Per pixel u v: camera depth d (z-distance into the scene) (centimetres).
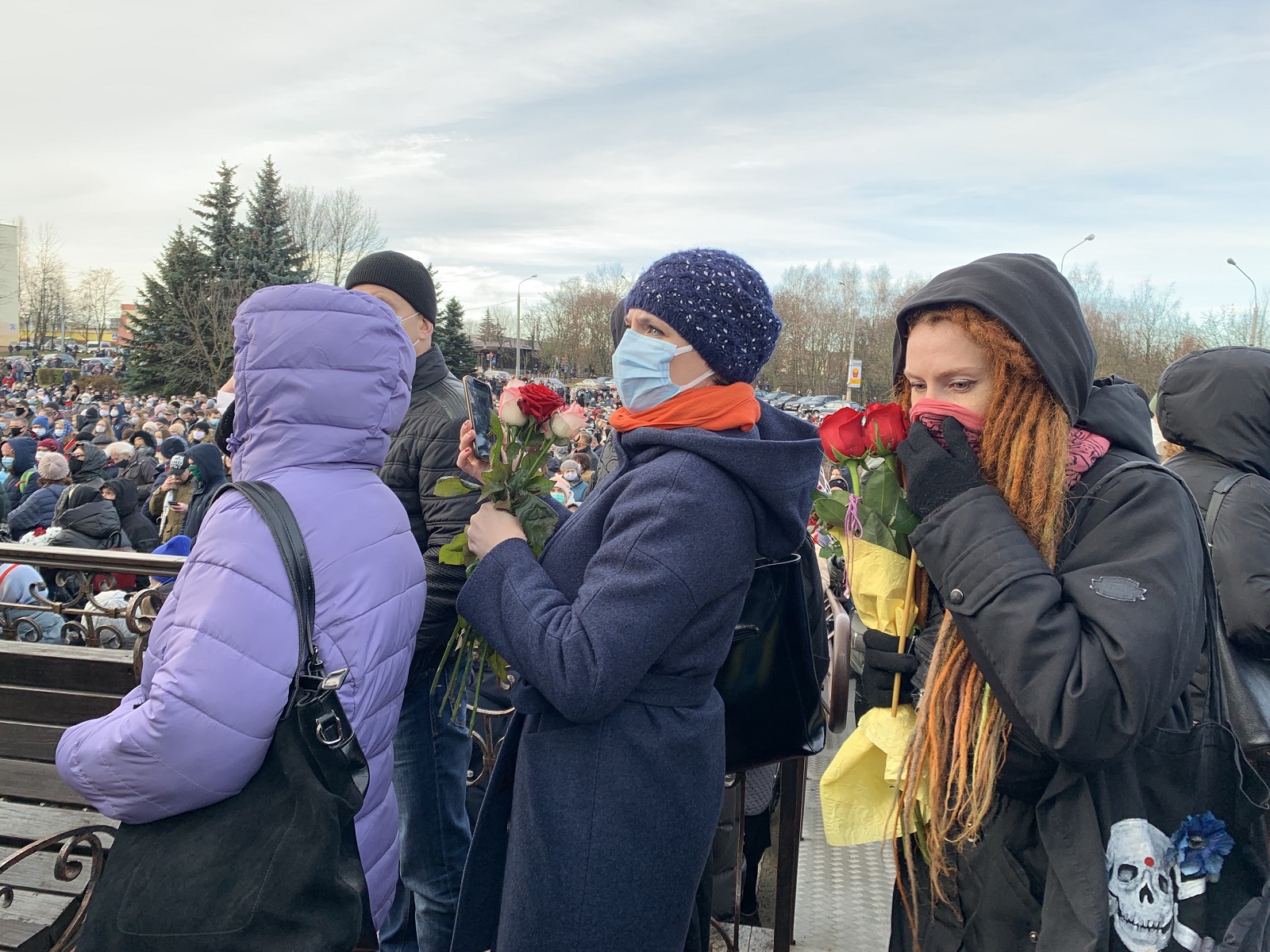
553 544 157
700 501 137
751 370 152
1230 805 127
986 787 127
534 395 153
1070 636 118
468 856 158
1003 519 129
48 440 1141
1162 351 4384
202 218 3616
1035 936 130
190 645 125
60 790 248
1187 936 124
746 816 253
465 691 180
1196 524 128
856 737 155
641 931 140
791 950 240
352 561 142
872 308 7131
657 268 152
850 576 156
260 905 122
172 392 3488
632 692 143
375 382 151
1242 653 196
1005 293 132
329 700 131
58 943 166
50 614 366
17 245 7112
